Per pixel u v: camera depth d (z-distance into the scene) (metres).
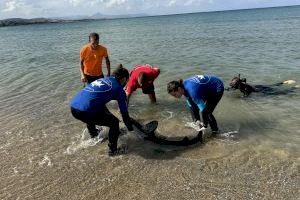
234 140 6.49
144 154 6.12
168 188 5.04
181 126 7.31
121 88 5.86
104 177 5.45
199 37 30.78
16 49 29.75
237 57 15.75
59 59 19.95
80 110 5.81
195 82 6.30
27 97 10.41
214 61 15.07
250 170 5.38
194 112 6.72
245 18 77.44
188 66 14.12
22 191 5.17
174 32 42.12
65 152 6.38
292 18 58.66
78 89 11.12
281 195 4.72
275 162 5.57
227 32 34.91
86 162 5.96
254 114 7.78
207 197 4.77
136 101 9.18
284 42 20.55
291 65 12.77
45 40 42.25
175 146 6.37
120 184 5.22
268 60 14.24
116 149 6.20
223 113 7.91
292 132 6.71
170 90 6.27
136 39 33.59
